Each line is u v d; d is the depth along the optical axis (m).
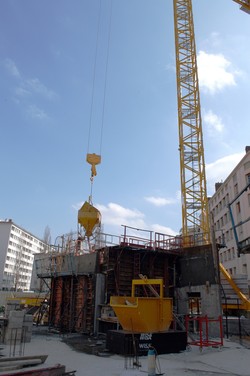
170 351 13.95
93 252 23.62
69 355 13.41
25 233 135.25
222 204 62.88
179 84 43.12
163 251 23.73
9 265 119.12
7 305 18.72
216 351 14.45
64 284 25.66
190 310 24.30
